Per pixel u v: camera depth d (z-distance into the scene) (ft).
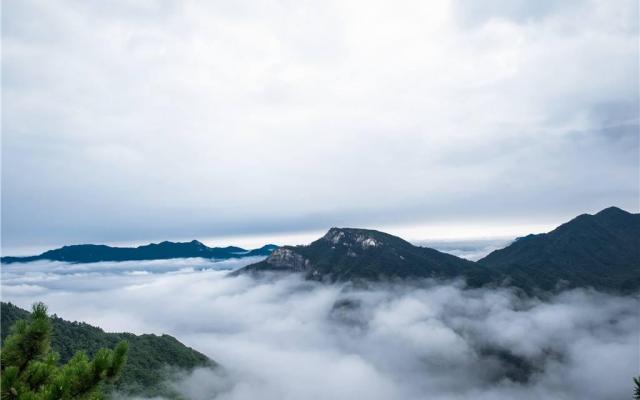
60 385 40.29
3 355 42.06
